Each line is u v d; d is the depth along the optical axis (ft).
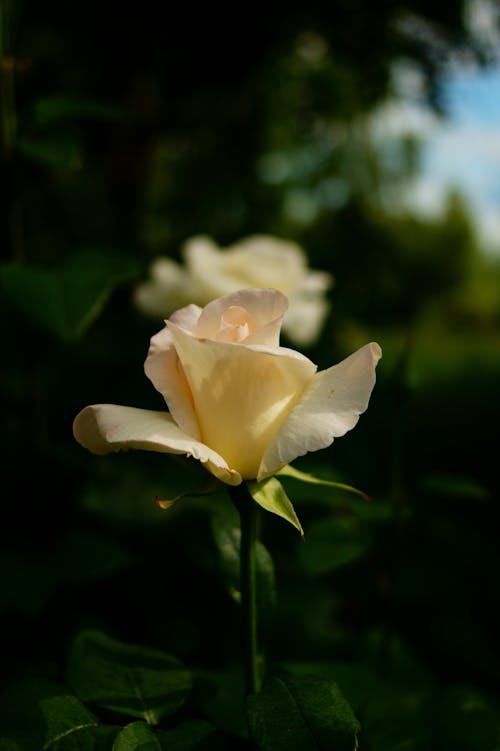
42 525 1.75
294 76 7.35
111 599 2.04
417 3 6.54
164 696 1.10
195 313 1.14
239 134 7.91
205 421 1.05
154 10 5.45
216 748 1.01
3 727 1.15
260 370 1.02
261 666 1.19
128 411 1.04
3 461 1.77
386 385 1.71
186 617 2.08
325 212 9.59
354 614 2.67
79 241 6.24
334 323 4.00
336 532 1.50
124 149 6.15
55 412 2.62
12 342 2.29
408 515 1.72
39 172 3.52
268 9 5.82
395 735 1.22
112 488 1.92
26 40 4.96
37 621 1.69
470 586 2.64
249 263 2.52
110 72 5.83
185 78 6.23
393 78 7.59
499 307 25.66
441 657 2.60
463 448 6.42
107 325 3.36
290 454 1.00
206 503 1.80
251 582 1.09
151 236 6.35
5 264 1.67
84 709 1.05
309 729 0.95
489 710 1.27
